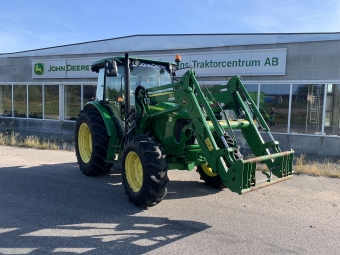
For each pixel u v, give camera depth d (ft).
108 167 21.54
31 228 13.10
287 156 14.99
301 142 33.53
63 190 18.49
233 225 13.70
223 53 36.63
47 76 49.08
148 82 20.53
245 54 35.50
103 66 22.67
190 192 18.42
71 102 47.88
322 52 32.04
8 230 12.87
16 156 28.84
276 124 34.68
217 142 14.98
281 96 34.27
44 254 10.99
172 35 39.42
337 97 31.89
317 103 32.76
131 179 16.56
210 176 19.07
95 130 20.76
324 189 19.27
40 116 50.62
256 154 16.55
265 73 34.71
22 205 15.84
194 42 38.29
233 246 11.75
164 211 15.29
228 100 17.62
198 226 13.55
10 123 53.16
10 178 21.02
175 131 16.74
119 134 19.95
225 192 18.52
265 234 12.84
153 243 11.92
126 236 12.48
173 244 11.85
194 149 16.96
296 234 12.89
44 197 17.15
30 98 51.21
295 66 33.40
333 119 32.27
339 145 31.83
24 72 51.08
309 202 16.87
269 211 15.44
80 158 22.70
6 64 52.49
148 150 15.17
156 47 40.57
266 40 34.55
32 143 35.06
